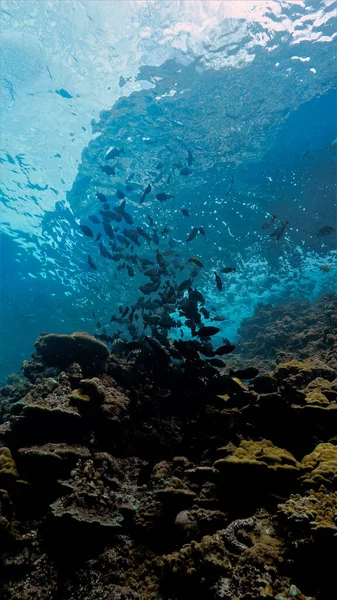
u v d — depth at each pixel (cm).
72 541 404
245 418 528
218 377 569
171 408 619
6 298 2089
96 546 405
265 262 1755
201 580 319
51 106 1541
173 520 415
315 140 1653
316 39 1448
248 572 299
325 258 1705
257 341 1264
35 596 368
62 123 1593
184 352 575
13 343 2048
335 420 476
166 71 1504
